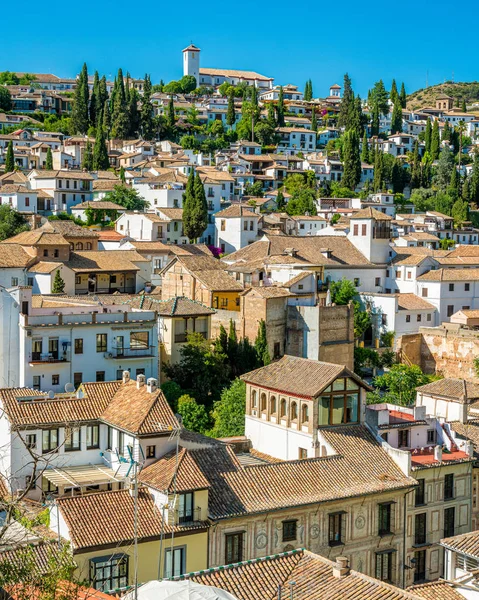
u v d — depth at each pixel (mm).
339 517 59500
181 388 90875
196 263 114375
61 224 138750
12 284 113500
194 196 154125
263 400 70625
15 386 80625
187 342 94562
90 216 165250
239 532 55219
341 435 65250
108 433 63938
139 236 154500
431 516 64688
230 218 156250
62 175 174625
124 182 183375
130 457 57812
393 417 69812
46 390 80750
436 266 137125
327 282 126312
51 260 119438
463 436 70875
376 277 135375
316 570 46031
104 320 84062
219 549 54531
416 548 63438
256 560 46375
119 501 52844
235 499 56062
